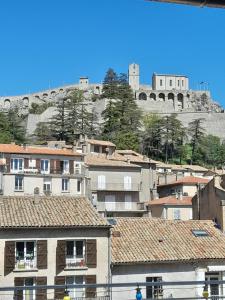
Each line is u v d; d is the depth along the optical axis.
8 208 41.72
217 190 52.19
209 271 41.25
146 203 93.81
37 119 198.38
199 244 43.75
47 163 92.12
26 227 38.59
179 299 13.70
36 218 40.22
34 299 37.94
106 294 38.66
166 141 175.62
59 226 39.31
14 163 89.69
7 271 37.91
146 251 41.28
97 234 40.34
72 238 39.78
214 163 179.50
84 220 40.78
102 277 39.53
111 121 182.88
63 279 38.91
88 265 39.50
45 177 89.50
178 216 80.69
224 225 49.69
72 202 44.97
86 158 102.69
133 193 99.69
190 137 188.75
